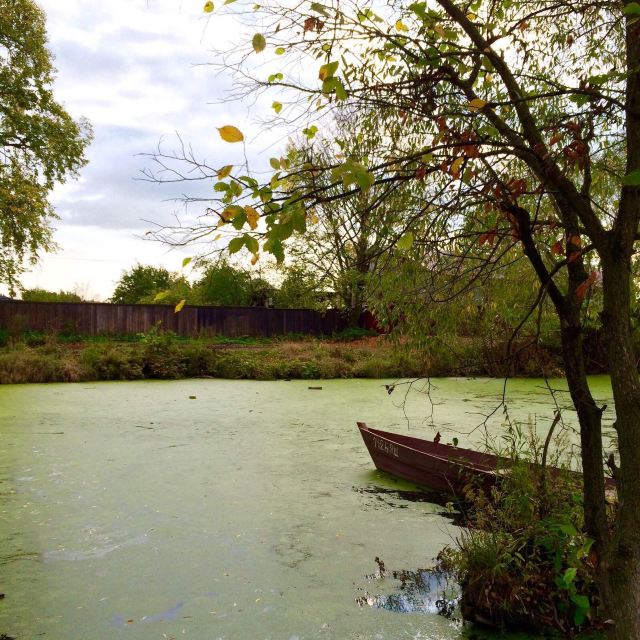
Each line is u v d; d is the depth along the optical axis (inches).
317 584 146.9
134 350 658.2
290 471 251.8
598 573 82.9
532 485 146.5
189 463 264.4
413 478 233.1
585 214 69.1
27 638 122.6
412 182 92.2
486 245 105.3
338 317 1142.3
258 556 163.8
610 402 429.4
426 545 171.3
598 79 66.0
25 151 852.6
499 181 74.5
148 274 1375.5
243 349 830.5
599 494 84.8
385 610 134.4
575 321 86.2
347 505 207.0
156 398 471.5
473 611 129.9
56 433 328.2
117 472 248.8
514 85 79.7
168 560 161.0
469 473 193.6
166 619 130.4
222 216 58.9
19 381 571.5
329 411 409.7
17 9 823.1
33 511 199.3
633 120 67.4
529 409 401.7
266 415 392.8
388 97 80.4
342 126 86.7
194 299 1052.5
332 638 122.9
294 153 74.8
